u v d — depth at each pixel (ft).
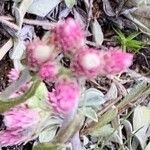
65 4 0.25
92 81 0.25
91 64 0.16
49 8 0.25
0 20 0.24
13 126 0.23
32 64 0.17
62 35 0.16
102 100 0.24
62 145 0.19
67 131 0.19
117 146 0.25
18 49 0.24
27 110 0.23
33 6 0.25
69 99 0.17
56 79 0.17
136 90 0.25
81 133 0.24
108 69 0.17
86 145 0.25
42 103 0.23
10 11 0.25
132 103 0.25
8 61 0.25
